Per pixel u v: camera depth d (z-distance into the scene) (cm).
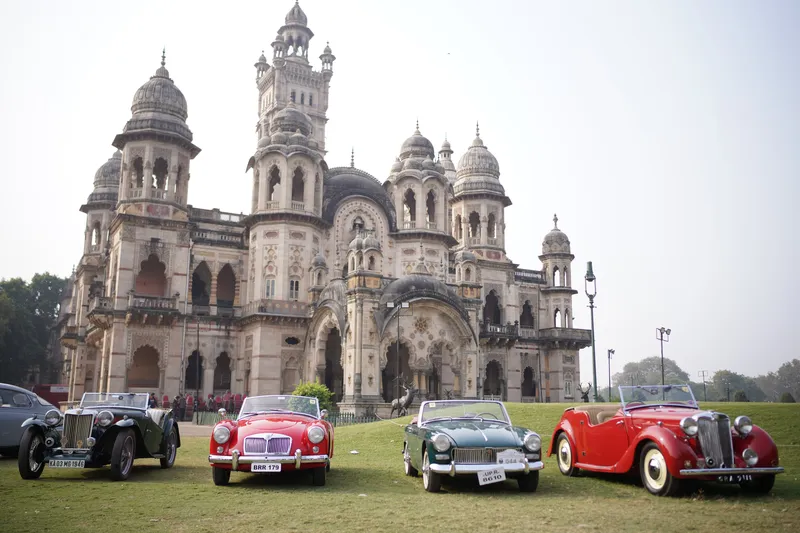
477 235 6862
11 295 10025
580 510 1116
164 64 5694
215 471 1405
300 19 8525
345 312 4450
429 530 968
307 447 1388
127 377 4988
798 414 2073
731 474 1223
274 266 5341
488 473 1288
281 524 1015
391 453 2141
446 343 4550
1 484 1427
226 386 5656
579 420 1545
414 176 5925
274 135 5650
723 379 16812
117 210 5391
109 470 1688
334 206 5709
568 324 7131
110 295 5362
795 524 988
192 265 5531
